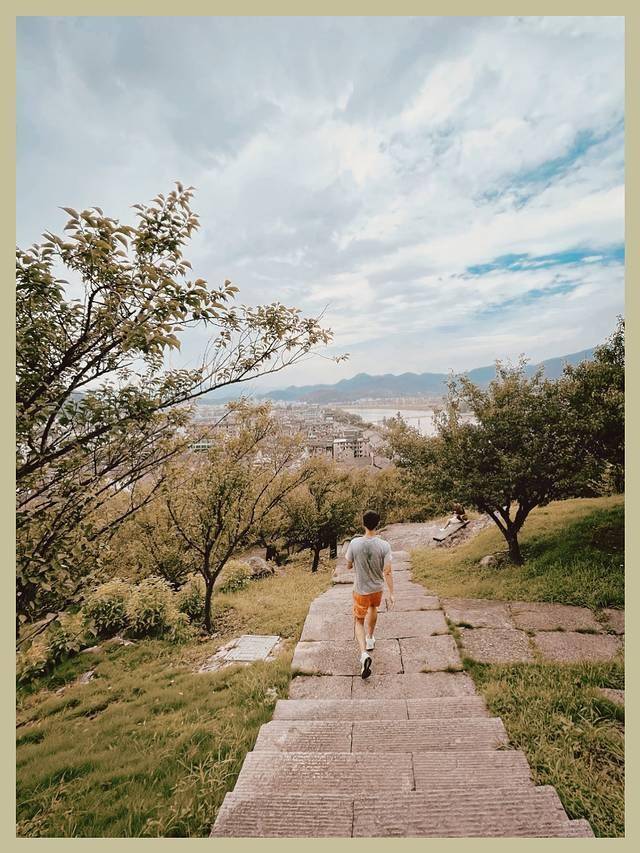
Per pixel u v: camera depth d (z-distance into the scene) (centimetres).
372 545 451
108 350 267
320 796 251
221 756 317
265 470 866
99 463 318
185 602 849
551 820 227
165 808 272
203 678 514
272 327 355
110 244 227
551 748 289
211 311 278
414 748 301
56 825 270
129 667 632
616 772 270
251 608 823
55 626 258
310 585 1019
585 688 364
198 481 693
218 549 955
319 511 1497
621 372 582
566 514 902
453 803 241
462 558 884
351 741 312
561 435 655
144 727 409
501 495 699
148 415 312
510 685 383
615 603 538
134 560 1144
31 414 245
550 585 604
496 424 705
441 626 530
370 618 456
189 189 257
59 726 470
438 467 789
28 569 242
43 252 232
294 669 458
